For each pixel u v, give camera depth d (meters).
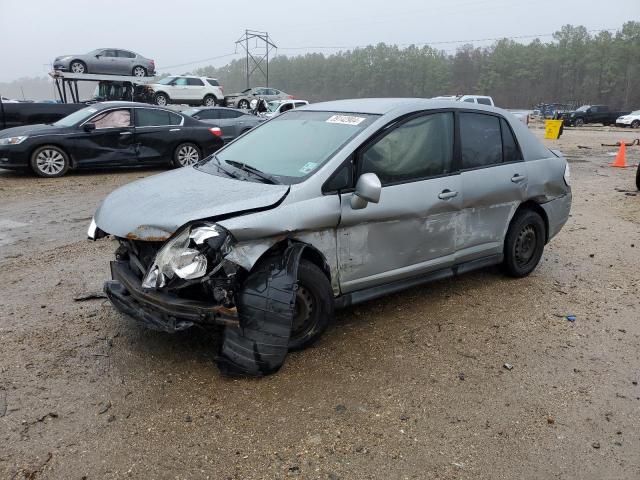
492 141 4.95
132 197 3.81
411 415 3.22
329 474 2.73
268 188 3.62
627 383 3.67
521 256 5.41
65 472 2.68
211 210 3.33
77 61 25.61
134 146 12.12
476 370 3.75
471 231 4.77
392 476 2.73
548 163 5.44
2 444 2.85
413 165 4.26
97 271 5.51
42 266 5.66
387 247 4.13
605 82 93.56
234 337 3.37
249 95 32.91
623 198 10.14
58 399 3.25
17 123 14.37
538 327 4.46
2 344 3.90
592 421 3.24
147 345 3.91
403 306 4.79
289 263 3.49
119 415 3.12
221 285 3.27
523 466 2.84
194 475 2.69
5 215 8.02
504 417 3.24
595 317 4.70
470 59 107.75
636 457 2.94
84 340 3.98
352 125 4.14
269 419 3.13
